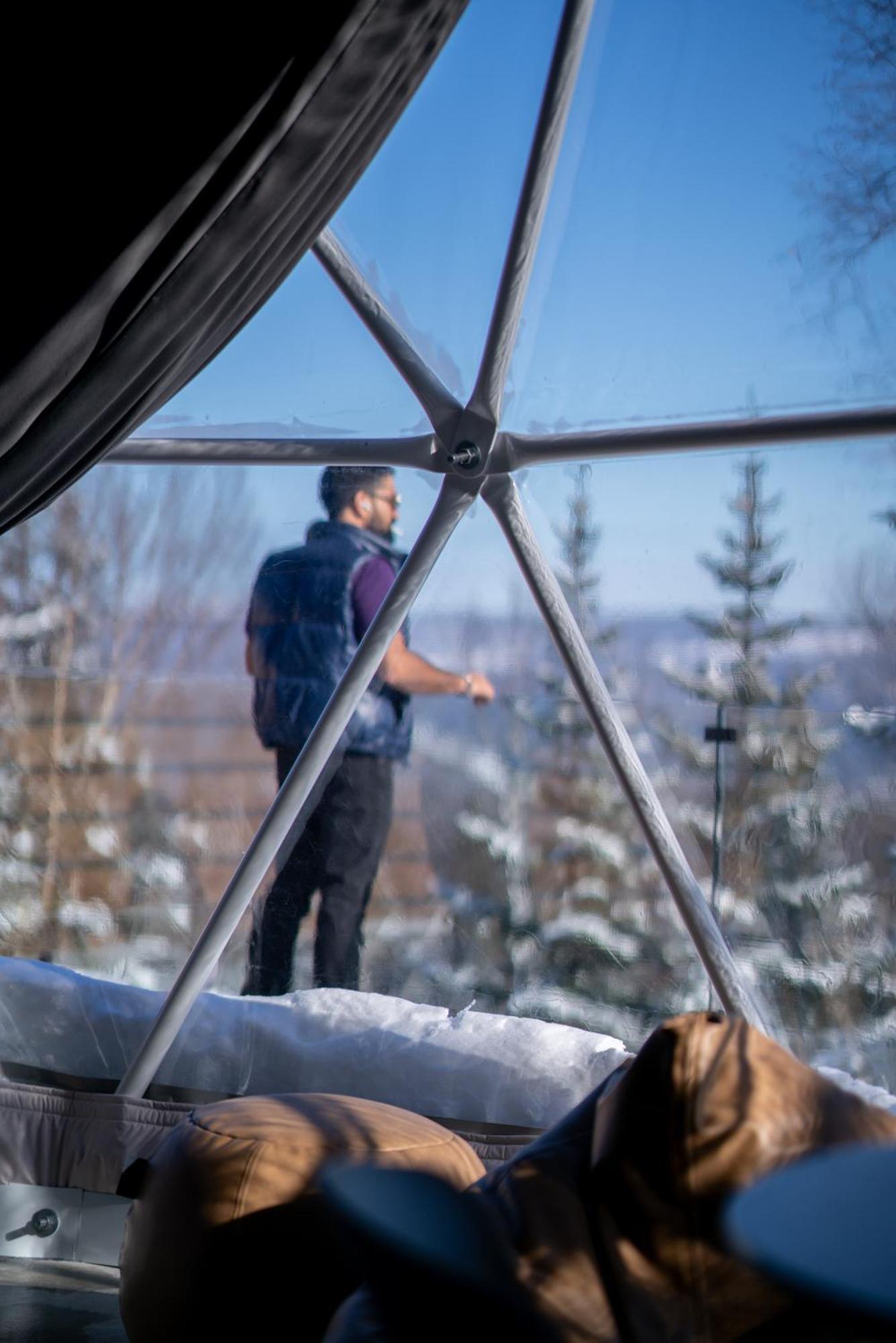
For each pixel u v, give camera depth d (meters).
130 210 3.00
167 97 2.98
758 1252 1.57
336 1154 3.26
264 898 4.84
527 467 4.41
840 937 4.01
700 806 4.21
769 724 4.09
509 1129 4.47
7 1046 4.93
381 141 3.42
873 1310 1.41
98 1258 4.61
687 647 4.21
